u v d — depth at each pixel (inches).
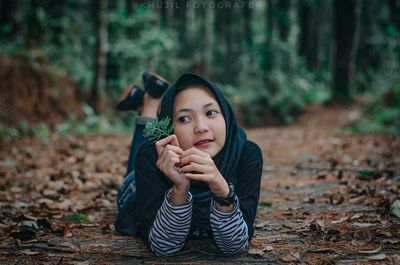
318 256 117.6
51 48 580.7
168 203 105.1
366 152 321.7
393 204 155.9
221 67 1098.7
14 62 469.4
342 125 648.4
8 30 521.3
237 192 113.0
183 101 108.3
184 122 107.8
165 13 926.4
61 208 177.8
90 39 702.5
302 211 166.4
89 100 559.5
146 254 119.6
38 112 466.9
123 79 644.7
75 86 550.6
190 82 111.1
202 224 114.5
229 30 979.9
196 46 1183.6
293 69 1032.2
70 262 115.2
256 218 158.2
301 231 139.6
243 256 117.4
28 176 243.0
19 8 543.2
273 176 245.3
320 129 609.3
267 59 975.6
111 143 398.3
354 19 869.2
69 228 147.5
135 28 692.1
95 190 215.2
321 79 1100.5
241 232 107.3
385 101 673.0
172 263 112.8
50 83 500.1
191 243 126.3
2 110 426.0
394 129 534.9
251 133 543.2
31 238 135.0
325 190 203.5
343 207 169.8
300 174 247.1
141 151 114.8
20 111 443.5
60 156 314.7
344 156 300.4
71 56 619.8
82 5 777.6
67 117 499.8
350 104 848.9
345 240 130.1
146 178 112.5
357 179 223.9
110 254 121.2
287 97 863.7
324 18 1291.8
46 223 147.9
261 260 114.8
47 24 581.6
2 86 445.4
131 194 138.5
